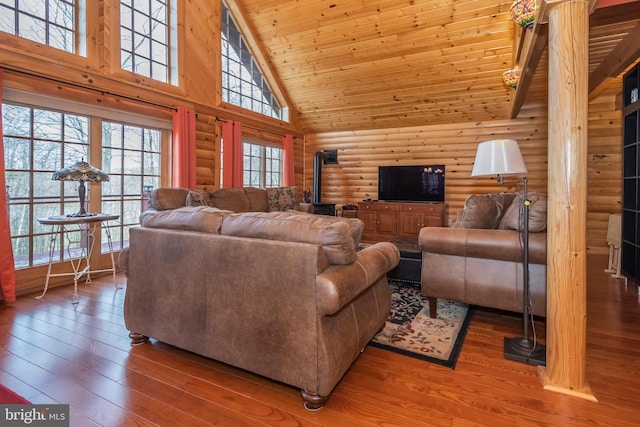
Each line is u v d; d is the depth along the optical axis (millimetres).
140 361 1896
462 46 4371
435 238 2352
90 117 3559
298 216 1672
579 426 1385
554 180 1663
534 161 5254
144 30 4129
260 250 1574
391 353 2012
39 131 3197
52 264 3316
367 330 1795
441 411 1478
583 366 1619
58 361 1881
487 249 2201
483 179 5625
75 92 3281
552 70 1665
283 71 5703
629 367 1836
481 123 5582
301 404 1530
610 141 4691
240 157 5234
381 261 1862
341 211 6770
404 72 4988
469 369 1830
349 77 5371
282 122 6301
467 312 2686
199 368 1833
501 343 2139
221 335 1717
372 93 5566
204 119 4746
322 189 7000
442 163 5906
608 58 3602
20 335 2203
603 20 2566
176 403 1529
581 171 1602
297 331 1498
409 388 1653
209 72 4789
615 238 3713
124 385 1663
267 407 1508
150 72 4207
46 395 1569
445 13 4027
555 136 1652
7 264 2801
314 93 5965
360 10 4297
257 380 1724
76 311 2646
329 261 1533
